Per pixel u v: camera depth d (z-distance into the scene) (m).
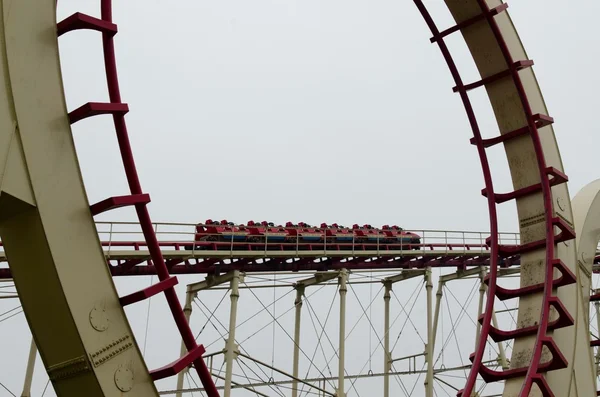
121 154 22.22
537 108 35.84
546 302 32.62
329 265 55.81
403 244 59.66
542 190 34.41
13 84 19.88
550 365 31.73
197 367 22.94
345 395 50.94
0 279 45.03
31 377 42.84
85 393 20.78
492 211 35.00
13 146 19.77
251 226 55.09
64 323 20.41
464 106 35.53
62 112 20.84
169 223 47.34
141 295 21.44
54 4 21.03
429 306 58.47
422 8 34.00
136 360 21.41
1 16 19.86
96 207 21.23
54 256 20.19
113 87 22.44
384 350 59.09
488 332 32.91
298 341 54.69
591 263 39.00
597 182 41.00
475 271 65.00
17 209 19.95
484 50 34.22
